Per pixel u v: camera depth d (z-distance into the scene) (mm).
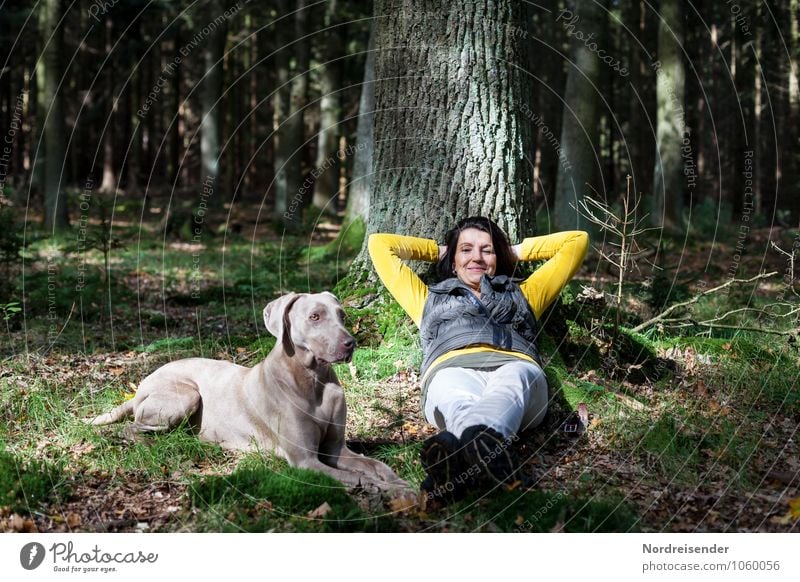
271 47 27531
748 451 4094
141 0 22734
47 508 3467
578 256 4676
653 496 3611
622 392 4879
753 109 24062
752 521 3402
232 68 30031
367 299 5613
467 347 4262
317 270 11047
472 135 5363
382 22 5590
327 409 3805
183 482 3723
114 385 5258
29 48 25234
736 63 23625
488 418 3484
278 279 10086
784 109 21812
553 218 13672
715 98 24250
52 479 3629
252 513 3389
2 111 33000
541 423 4398
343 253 12461
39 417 4477
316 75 24766
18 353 5965
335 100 22031
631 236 5188
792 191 20484
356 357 5234
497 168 5359
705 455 4094
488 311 4340
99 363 5828
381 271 4699
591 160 12555
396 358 5207
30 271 10148
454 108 5379
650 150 25328
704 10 22969
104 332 7008
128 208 21953
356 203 13219
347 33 22031
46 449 4059
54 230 13094
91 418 4555
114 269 11188
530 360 4223
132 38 25938
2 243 8445
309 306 3725
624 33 23797
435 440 3377
